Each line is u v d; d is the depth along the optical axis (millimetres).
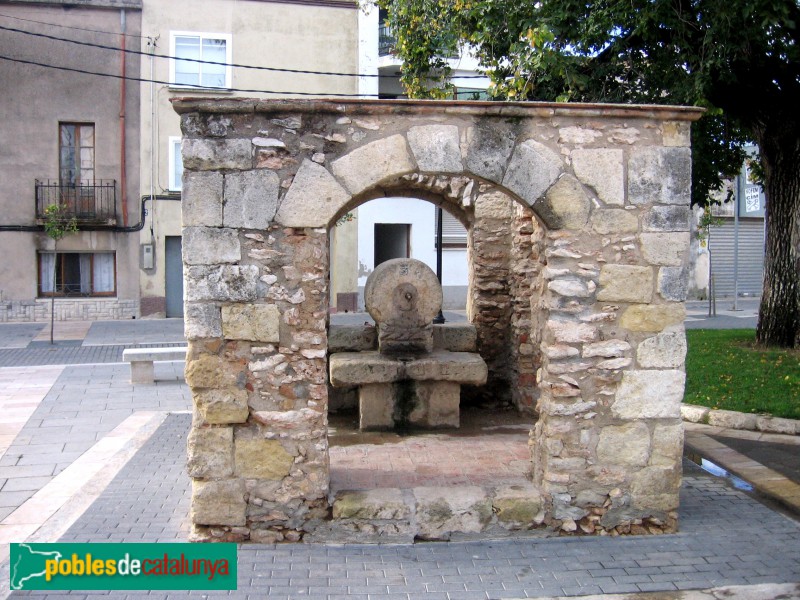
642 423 5488
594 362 5449
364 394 7738
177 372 12195
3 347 15992
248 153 5207
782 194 11867
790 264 11922
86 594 4523
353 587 4625
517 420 8258
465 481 6016
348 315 21828
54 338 17438
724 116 11578
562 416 5441
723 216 26422
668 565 4965
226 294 5215
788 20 8641
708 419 8688
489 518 5398
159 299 21656
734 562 5016
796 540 5395
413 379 7719
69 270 21375
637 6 9297
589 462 5465
